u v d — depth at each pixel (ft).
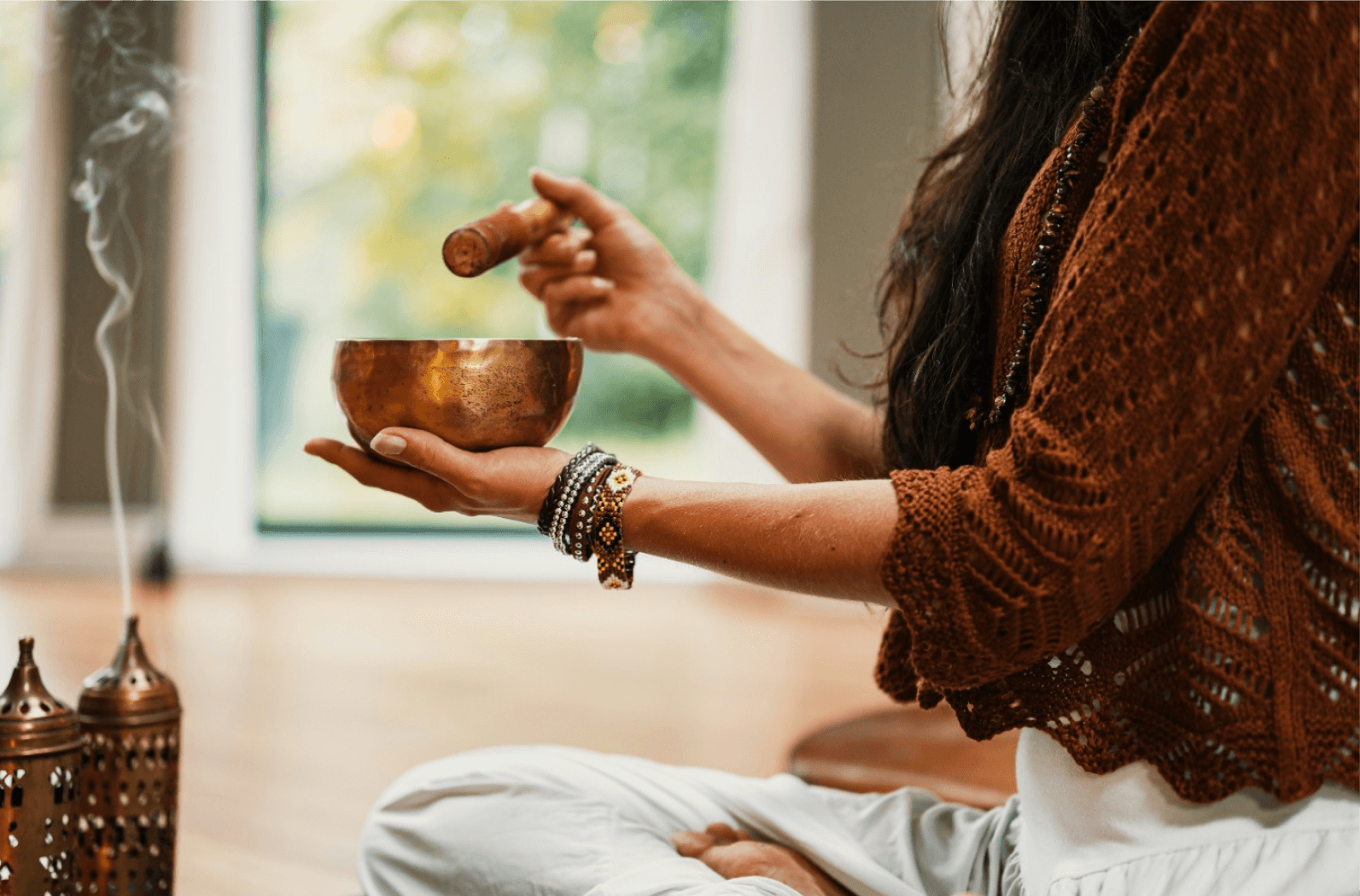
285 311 17.04
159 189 14.30
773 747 7.69
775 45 13.06
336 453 3.29
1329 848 2.77
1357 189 2.61
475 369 3.13
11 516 14.48
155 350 14.44
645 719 8.38
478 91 16.81
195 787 6.77
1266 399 2.75
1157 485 2.63
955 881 3.60
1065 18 3.42
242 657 10.18
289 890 5.31
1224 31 2.59
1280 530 2.78
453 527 15.10
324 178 16.94
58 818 3.43
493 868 3.59
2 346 14.40
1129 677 2.90
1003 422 3.20
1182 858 2.83
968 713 3.04
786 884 3.37
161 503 13.96
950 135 3.88
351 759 7.35
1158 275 2.60
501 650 10.59
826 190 12.83
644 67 16.60
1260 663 2.73
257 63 15.15
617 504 3.06
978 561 2.70
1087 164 3.06
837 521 2.83
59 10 13.97
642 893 3.28
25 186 14.19
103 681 3.76
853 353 4.20
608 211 4.31
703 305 4.34
